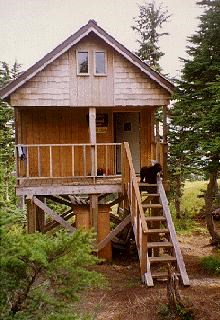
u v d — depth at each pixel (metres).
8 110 22.17
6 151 21.64
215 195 19.70
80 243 4.51
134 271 12.61
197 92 13.56
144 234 10.73
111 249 14.00
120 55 14.11
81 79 13.95
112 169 15.82
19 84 13.26
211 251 15.79
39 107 14.83
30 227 13.54
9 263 4.34
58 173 15.53
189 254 15.38
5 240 4.37
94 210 13.52
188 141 13.59
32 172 15.37
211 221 16.64
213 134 12.79
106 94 14.09
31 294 4.69
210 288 10.38
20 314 4.50
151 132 15.79
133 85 14.22
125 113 16.47
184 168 18.42
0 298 4.38
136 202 11.53
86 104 13.98
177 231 19.88
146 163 15.95
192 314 8.60
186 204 24.80
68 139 15.61
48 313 4.72
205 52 13.52
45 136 15.51
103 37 13.54
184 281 10.49
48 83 13.73
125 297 9.93
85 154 14.66
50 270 4.51
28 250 4.19
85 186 13.30
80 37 13.38
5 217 4.48
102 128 15.75
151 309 9.05
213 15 13.02
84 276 4.67
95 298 9.93
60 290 4.64
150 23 25.50
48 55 13.30
